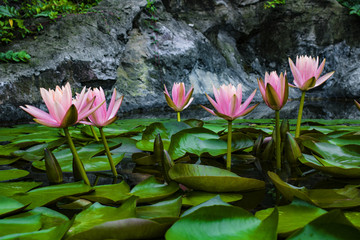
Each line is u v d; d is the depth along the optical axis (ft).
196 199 2.14
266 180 2.54
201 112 9.09
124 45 9.83
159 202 2.05
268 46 14.85
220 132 4.08
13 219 1.84
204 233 1.65
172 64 10.52
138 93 9.57
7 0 9.29
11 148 3.55
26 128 5.32
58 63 7.87
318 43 14.06
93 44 8.69
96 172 2.81
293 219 1.82
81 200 2.13
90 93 2.52
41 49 7.97
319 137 3.40
